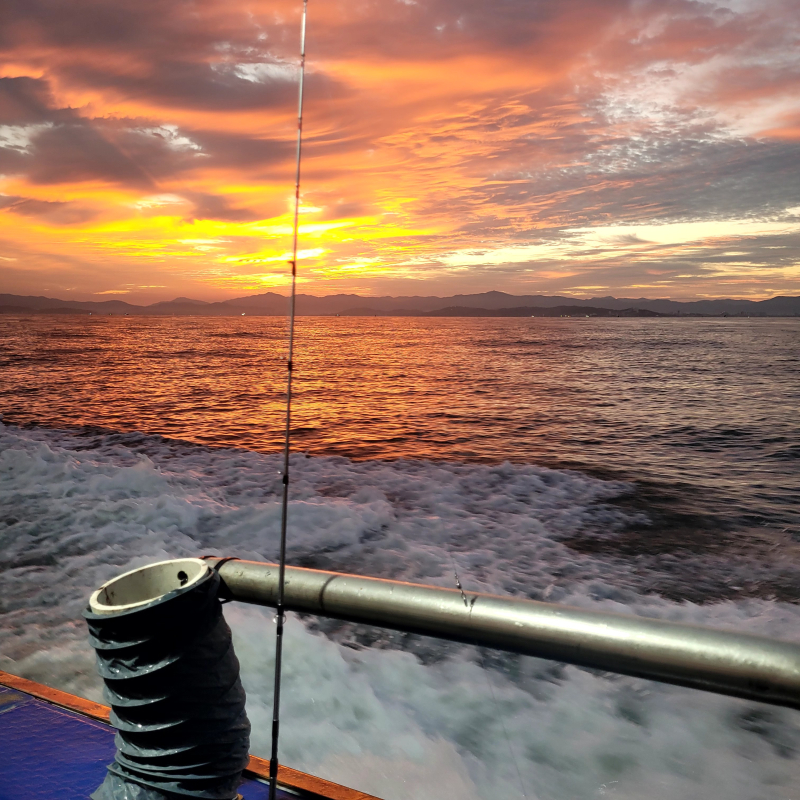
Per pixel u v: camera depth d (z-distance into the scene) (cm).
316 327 17538
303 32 124
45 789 153
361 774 254
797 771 268
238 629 379
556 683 337
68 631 393
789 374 3288
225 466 937
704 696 328
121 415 1817
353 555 558
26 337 8069
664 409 1955
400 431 1559
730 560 582
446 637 114
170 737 126
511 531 645
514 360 4675
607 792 252
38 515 638
